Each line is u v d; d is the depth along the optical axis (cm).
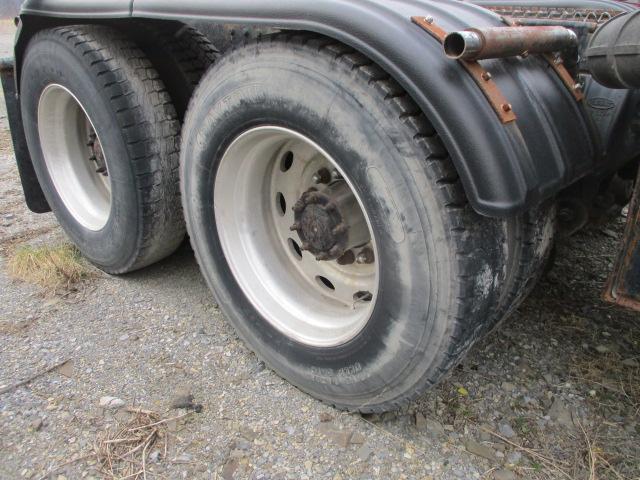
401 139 138
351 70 144
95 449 182
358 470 175
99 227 283
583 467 178
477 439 188
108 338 239
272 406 200
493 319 172
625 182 214
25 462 178
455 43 121
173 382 212
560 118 147
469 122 125
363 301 196
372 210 151
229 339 238
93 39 234
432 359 156
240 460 178
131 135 229
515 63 143
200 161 201
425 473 174
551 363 224
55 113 286
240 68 173
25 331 244
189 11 176
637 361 227
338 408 197
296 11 148
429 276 145
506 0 221
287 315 206
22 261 295
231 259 213
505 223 151
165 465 177
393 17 135
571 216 197
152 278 287
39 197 338
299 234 194
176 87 246
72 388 209
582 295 273
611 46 124
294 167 202
